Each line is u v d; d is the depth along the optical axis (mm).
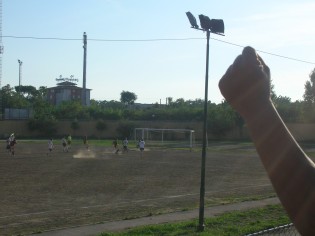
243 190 22984
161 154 52656
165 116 102062
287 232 9820
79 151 55938
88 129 94750
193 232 12930
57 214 15828
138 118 104938
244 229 13172
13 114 98188
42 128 93062
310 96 78688
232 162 41875
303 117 78625
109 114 104688
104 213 16094
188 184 25125
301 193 1215
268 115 1304
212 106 100312
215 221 14430
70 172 30953
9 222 14359
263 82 1323
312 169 1238
